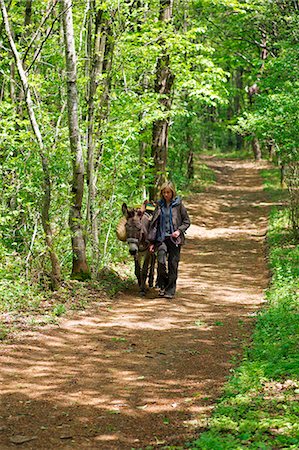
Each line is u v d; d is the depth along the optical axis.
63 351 8.14
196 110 29.25
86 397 6.48
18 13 15.71
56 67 14.59
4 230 12.63
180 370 7.50
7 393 6.50
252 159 50.50
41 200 11.59
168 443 5.35
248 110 25.69
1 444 5.25
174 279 11.93
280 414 5.80
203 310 11.01
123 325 9.70
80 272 12.43
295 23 20.09
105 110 13.69
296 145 16.88
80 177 12.14
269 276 14.20
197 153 52.16
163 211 11.87
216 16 26.77
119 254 14.88
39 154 11.22
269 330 9.16
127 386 6.87
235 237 20.88
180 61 16.70
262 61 20.20
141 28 14.96
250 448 4.96
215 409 6.05
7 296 10.34
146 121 14.11
